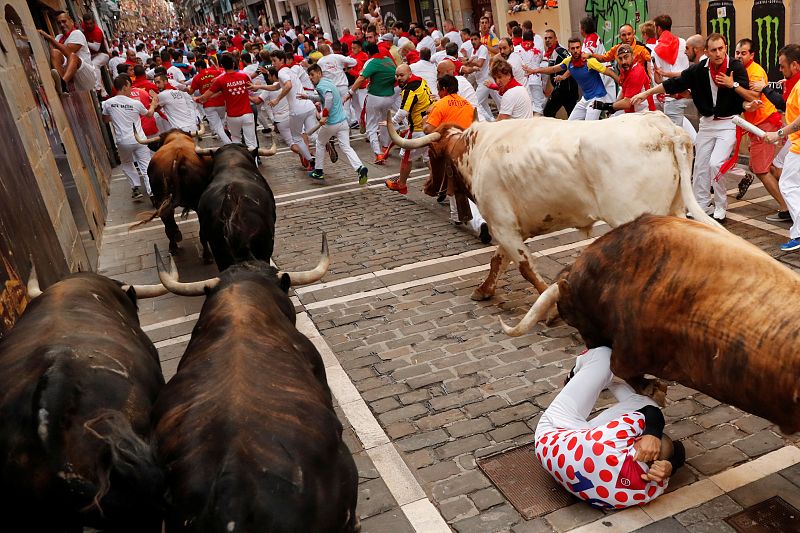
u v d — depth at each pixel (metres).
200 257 9.41
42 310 3.89
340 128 11.84
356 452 4.85
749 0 11.01
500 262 6.77
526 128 6.18
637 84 10.09
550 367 5.59
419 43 20.17
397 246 8.91
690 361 3.62
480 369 5.70
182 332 7.12
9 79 7.32
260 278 4.22
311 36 25.73
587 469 3.94
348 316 7.01
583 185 5.71
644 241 3.79
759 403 3.36
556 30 16.95
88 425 2.97
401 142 7.39
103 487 2.85
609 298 3.91
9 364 3.32
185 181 8.79
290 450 2.75
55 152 8.86
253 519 2.55
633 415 4.03
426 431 4.98
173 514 2.69
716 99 7.61
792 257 6.93
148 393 3.64
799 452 4.30
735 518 3.84
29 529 3.20
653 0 13.26
